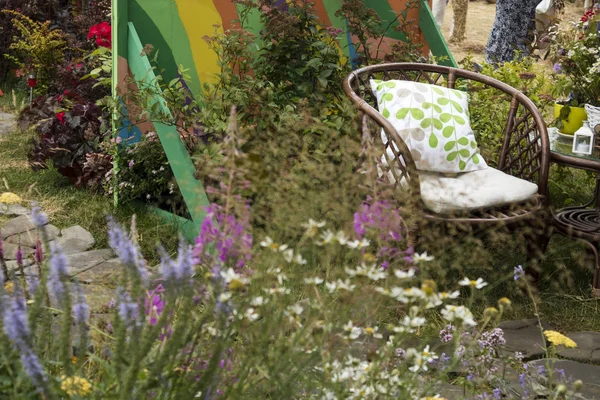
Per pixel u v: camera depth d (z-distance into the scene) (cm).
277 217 237
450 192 345
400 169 341
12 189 480
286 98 444
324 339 182
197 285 175
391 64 423
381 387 183
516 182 368
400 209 315
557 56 443
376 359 186
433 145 379
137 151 440
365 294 192
